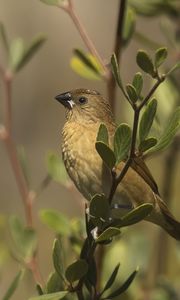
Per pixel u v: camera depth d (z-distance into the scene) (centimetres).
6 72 1133
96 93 1024
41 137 2261
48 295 789
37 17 2286
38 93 2292
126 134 750
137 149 758
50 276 830
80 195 1175
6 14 2252
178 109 752
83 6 2356
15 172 1091
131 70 2214
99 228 783
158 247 1198
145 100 727
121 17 986
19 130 2258
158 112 1148
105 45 2350
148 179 1004
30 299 784
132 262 1165
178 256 1221
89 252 792
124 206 1000
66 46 2334
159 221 1041
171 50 1187
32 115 2275
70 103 1020
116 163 754
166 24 1200
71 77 2311
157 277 1181
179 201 1673
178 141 1166
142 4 1214
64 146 1008
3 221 1155
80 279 796
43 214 1065
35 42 1134
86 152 980
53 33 2319
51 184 2106
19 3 2261
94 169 974
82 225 1068
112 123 1014
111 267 1142
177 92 1159
